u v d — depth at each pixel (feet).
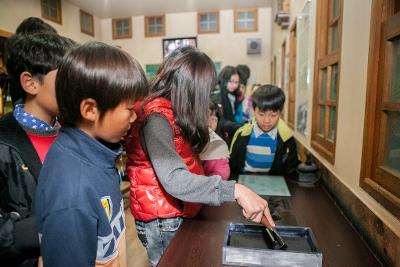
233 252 2.11
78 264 1.65
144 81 1.88
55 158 1.75
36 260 2.08
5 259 2.03
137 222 2.86
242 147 4.86
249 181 4.23
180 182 2.14
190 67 2.37
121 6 19.06
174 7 19.58
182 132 2.46
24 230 1.97
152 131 2.28
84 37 19.54
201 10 20.42
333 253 2.33
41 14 15.43
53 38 2.28
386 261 2.16
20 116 2.30
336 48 4.21
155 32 21.33
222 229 2.69
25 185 2.19
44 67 2.16
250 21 20.27
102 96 1.70
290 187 3.99
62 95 1.76
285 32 10.52
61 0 17.11
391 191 2.27
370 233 2.44
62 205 1.62
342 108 3.47
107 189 1.89
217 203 2.17
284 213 3.10
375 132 2.60
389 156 2.52
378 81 2.58
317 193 3.74
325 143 4.34
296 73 7.37
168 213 2.67
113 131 1.84
